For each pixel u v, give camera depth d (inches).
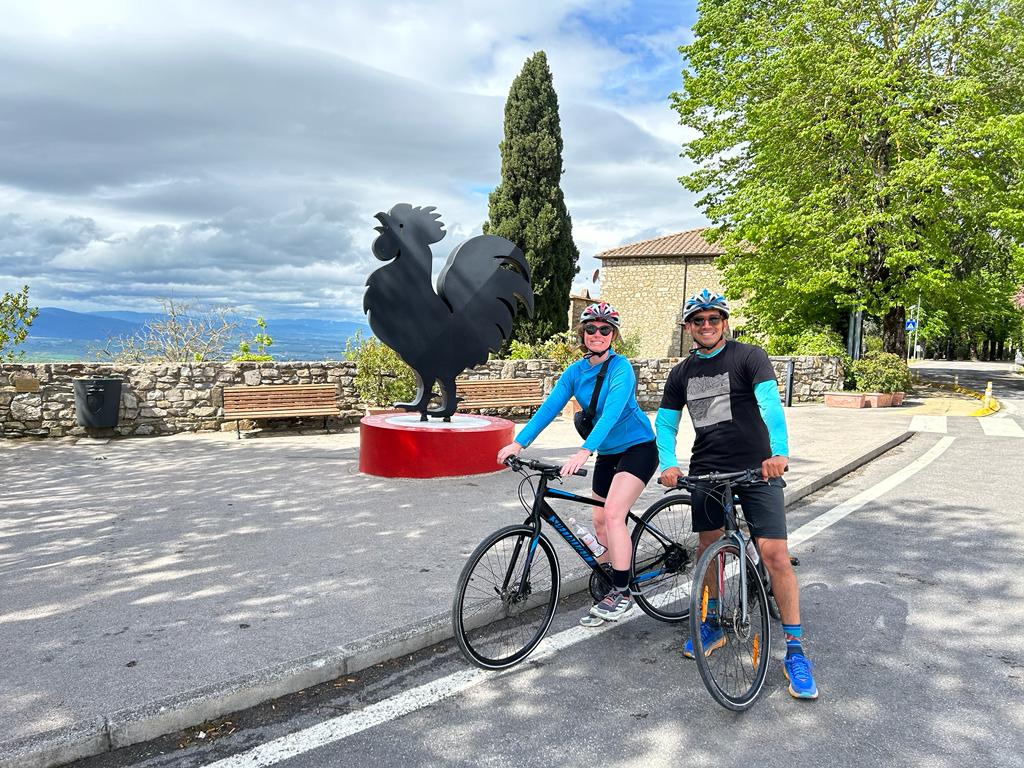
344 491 268.4
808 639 146.1
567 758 104.5
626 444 146.1
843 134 772.0
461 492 266.2
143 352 611.8
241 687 117.0
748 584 125.0
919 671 132.3
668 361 616.4
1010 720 115.3
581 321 141.4
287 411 430.0
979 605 164.9
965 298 895.1
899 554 204.2
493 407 503.8
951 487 299.6
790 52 775.7
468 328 329.1
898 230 786.2
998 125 710.5
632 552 152.1
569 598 170.4
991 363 1946.4
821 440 411.8
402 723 114.0
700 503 132.6
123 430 413.7
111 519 227.5
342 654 129.1
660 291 1348.4
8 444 383.2
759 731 112.0
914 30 776.3
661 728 112.9
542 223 876.0
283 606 152.1
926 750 106.7
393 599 156.3
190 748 106.7
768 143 831.7
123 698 112.2
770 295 869.8
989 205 812.6
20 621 144.1
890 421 529.0
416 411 330.3
